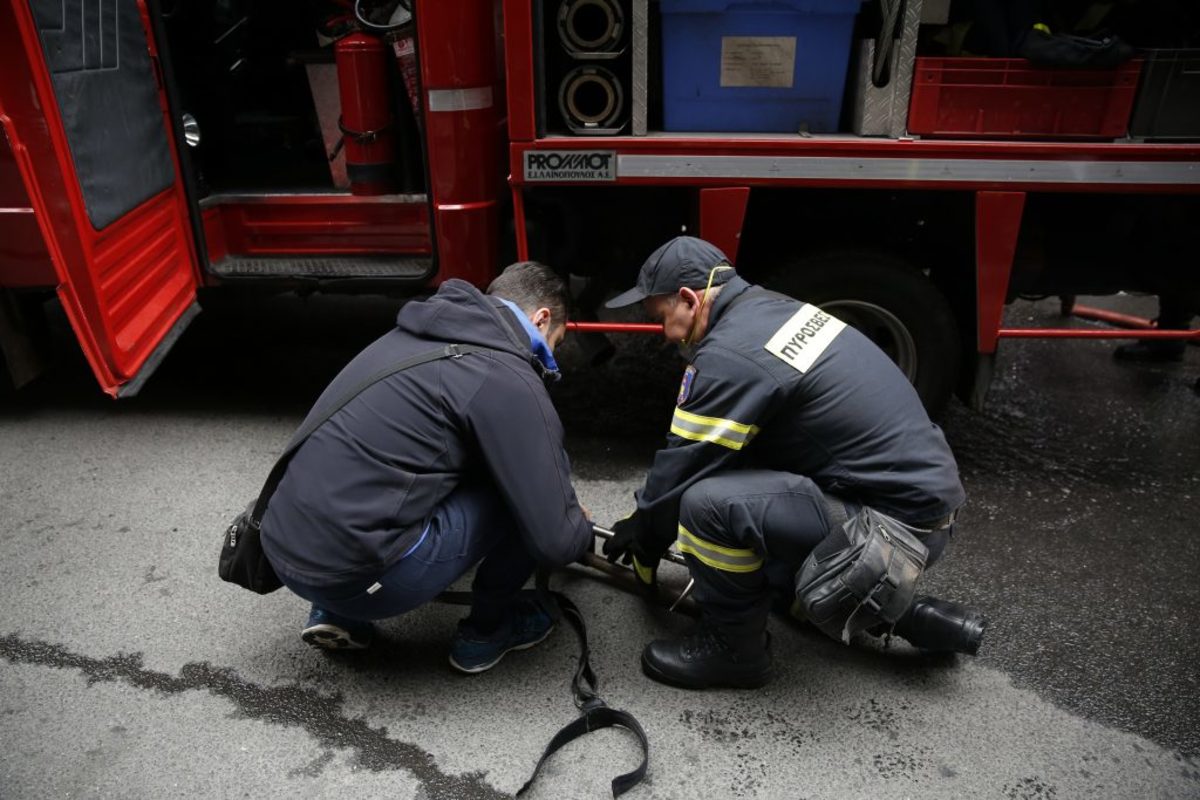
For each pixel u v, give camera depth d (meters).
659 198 3.01
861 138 2.67
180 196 3.14
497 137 3.05
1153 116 2.60
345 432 1.81
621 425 3.48
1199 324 4.39
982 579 2.56
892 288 2.87
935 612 2.14
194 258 3.22
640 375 3.91
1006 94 2.59
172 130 3.07
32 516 2.80
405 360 1.85
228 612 2.38
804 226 3.09
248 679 2.15
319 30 3.32
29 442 3.25
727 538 1.91
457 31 2.78
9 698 2.08
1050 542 2.74
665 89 2.72
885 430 1.92
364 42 3.11
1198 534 2.79
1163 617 2.40
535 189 3.02
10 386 3.69
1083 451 3.32
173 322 3.04
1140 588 2.53
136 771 1.89
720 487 1.92
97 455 3.17
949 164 2.64
